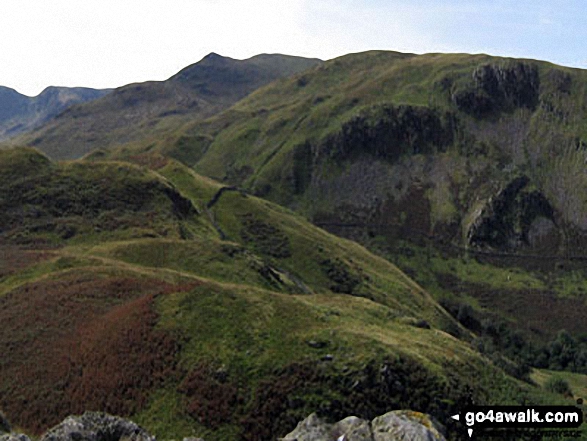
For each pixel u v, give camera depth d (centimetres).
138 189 13375
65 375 5241
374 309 7544
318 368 5034
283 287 10625
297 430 3073
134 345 5491
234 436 4497
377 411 4778
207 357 5231
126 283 7131
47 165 13725
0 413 3850
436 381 5172
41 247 10688
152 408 4775
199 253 10050
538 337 16912
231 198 16850
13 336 6059
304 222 18162
